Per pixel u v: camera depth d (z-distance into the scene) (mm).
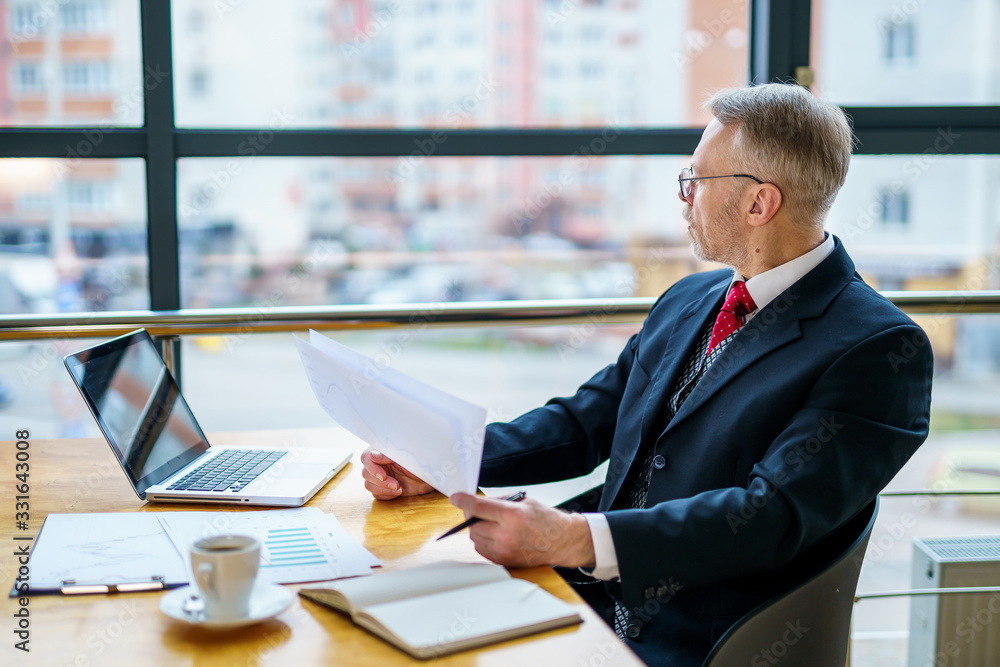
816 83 2172
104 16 1931
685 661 1103
